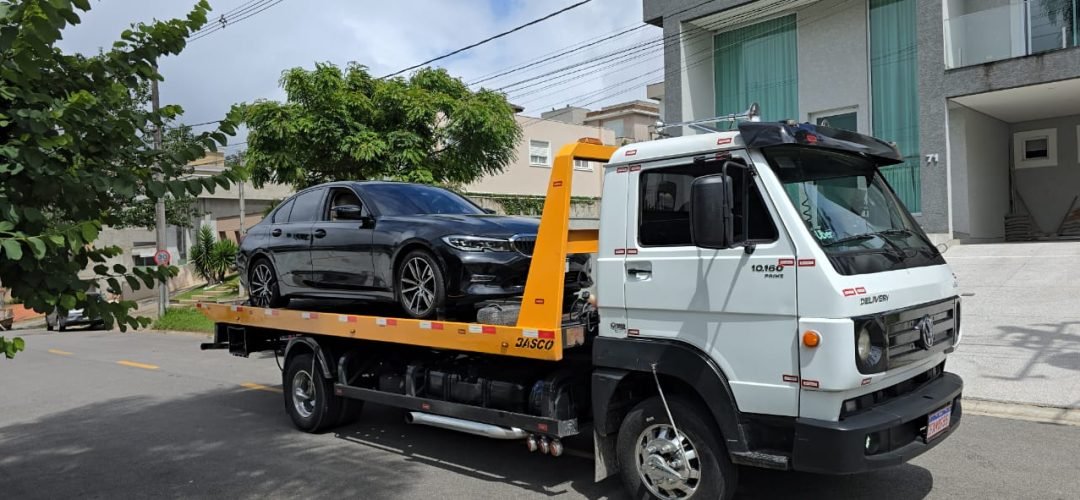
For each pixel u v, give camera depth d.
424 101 14.62
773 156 4.39
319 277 7.61
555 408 5.32
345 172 15.01
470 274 6.12
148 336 19.78
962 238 16.05
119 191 4.02
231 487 6.06
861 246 4.41
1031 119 17.92
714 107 19.42
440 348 6.05
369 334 6.63
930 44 15.51
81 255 4.05
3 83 3.69
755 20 18.52
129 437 7.98
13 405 10.23
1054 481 5.24
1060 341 8.90
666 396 4.79
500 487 5.77
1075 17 14.24
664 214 4.73
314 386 7.59
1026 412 6.93
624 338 4.91
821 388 4.00
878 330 4.08
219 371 12.45
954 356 8.76
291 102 14.27
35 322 33.22
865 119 16.83
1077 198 17.50
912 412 4.21
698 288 4.50
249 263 8.66
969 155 16.38
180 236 35.88
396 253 6.66
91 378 12.33
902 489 5.20
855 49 16.91
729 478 4.54
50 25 3.52
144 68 4.39
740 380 4.35
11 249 3.36
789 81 18.06
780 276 4.17
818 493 5.18
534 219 6.98
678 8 18.70
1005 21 15.00
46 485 6.38
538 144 34.00
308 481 6.11
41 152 3.73
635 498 4.97
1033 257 13.21
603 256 5.03
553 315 5.11
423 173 14.38
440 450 6.93
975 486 5.20
